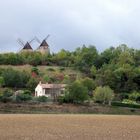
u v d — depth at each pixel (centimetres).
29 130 7762
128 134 7362
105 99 18750
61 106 16762
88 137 6881
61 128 8306
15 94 18038
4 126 8488
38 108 16188
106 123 9956
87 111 16512
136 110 17175
